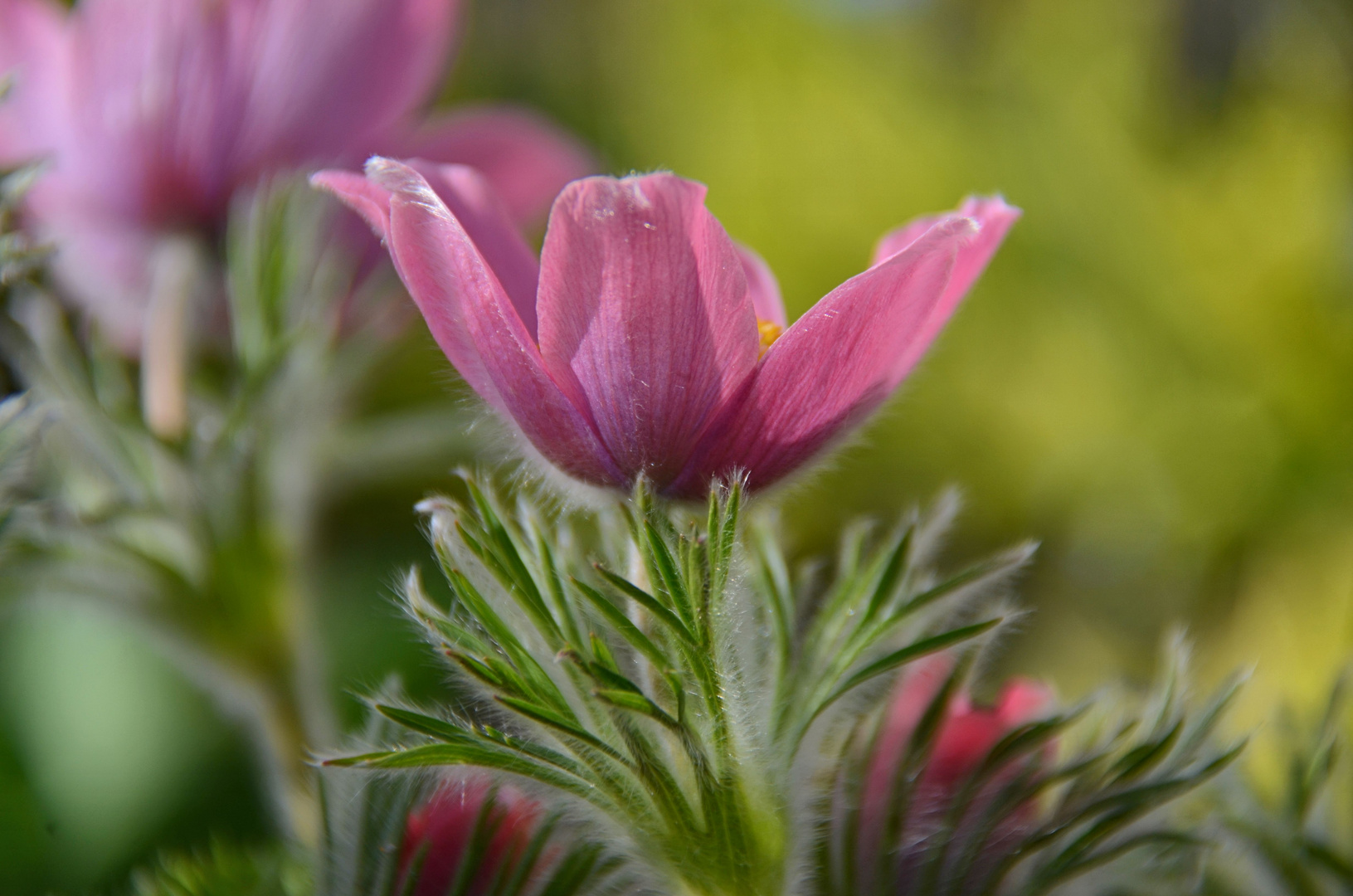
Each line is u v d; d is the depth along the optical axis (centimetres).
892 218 93
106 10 36
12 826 45
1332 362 76
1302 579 70
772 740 30
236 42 36
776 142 97
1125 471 81
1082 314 85
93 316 36
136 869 35
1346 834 33
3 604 34
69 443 35
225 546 35
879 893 30
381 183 28
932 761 31
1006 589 32
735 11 98
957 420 84
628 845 30
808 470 30
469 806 30
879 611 30
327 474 38
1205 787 32
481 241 30
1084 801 31
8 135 37
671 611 29
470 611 29
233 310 36
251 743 46
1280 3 76
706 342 29
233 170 37
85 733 47
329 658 54
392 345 38
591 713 29
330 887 31
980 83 94
